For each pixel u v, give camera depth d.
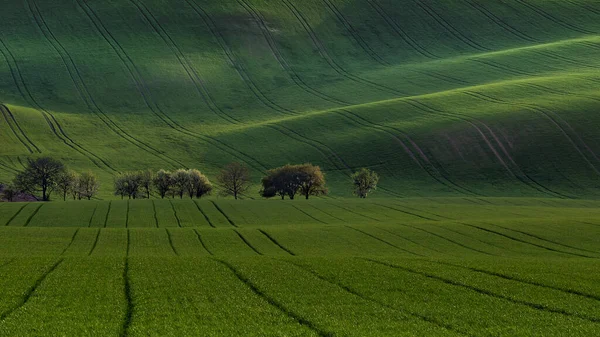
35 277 26.30
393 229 52.12
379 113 141.50
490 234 49.34
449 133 125.19
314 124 140.00
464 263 31.97
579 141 117.62
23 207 65.12
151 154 130.00
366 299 23.20
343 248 44.44
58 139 136.00
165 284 25.53
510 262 32.91
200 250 43.38
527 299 23.19
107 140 137.88
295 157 124.94
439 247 44.88
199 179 97.81
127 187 99.94
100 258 32.94
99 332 17.83
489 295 24.19
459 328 19.05
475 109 136.00
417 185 110.38
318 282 26.25
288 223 60.16
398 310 21.47
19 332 17.67
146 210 65.75
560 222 54.19
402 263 31.62
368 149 124.00
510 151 117.19
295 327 18.89
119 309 20.95
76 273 27.58
